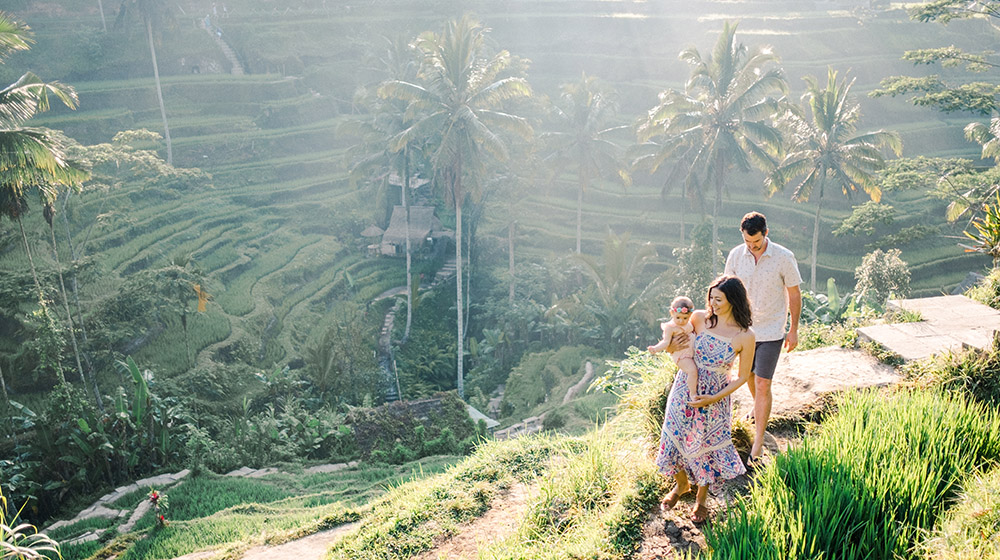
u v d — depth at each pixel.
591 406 22.11
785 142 36.00
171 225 46.72
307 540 8.01
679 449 4.93
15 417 22.70
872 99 60.81
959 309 8.02
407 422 24.05
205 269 43.69
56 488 20.11
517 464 7.24
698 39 70.25
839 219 48.97
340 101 69.25
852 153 33.44
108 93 58.53
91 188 35.31
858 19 71.81
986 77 64.81
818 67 63.69
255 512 15.40
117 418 21.38
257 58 68.81
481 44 32.28
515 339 43.06
